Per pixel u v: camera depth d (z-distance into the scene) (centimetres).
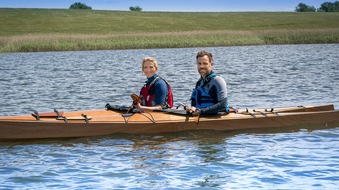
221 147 1071
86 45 5688
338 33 6550
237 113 1273
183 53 5109
